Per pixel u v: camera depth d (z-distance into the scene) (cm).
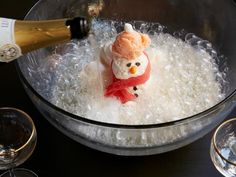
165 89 46
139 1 53
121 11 54
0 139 44
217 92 46
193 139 41
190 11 52
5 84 50
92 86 46
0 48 43
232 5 46
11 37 43
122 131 37
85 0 50
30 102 49
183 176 42
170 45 52
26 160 44
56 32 43
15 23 44
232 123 43
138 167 43
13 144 44
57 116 39
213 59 50
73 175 43
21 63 43
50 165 44
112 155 44
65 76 48
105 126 36
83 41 52
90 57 51
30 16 45
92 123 36
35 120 47
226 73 48
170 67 48
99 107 44
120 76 43
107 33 54
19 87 50
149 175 43
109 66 46
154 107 44
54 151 45
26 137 44
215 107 37
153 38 54
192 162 43
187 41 53
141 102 44
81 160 44
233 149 43
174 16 54
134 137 39
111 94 44
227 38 48
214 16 49
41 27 43
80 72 48
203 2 49
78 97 46
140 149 41
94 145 41
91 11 52
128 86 43
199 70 49
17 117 45
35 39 44
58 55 50
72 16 51
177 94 46
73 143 45
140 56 42
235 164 40
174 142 40
